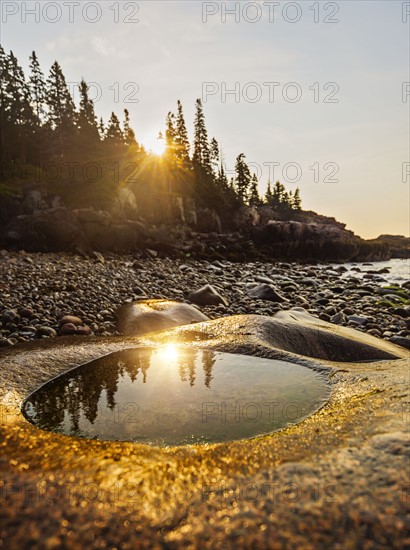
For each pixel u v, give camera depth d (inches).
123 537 60.5
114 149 2304.4
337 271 1339.8
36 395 169.2
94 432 130.1
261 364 209.9
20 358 212.4
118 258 1126.4
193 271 912.3
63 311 376.8
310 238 2017.7
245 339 246.7
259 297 545.0
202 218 2043.6
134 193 1790.1
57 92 2127.2
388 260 2436.0
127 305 397.7
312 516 64.2
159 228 1576.0
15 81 2087.8
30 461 93.0
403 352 283.9
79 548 58.0
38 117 2206.0
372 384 159.8
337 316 410.0
